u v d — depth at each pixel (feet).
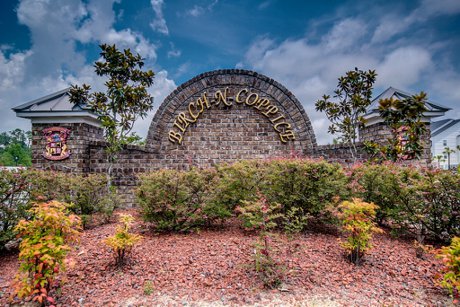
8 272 13.70
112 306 10.19
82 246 16.11
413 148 20.33
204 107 31.04
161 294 10.94
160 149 30.25
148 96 31.65
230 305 10.14
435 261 13.97
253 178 19.56
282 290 11.00
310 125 30.55
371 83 30.53
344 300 10.50
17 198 16.46
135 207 28.81
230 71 31.27
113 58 28.91
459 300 10.52
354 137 30.63
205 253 14.69
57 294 10.80
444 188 16.07
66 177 20.39
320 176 18.26
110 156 28.55
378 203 19.33
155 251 15.12
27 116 28.60
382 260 14.06
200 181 18.67
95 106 27.78
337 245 16.01
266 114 30.81
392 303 10.39
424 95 19.04
